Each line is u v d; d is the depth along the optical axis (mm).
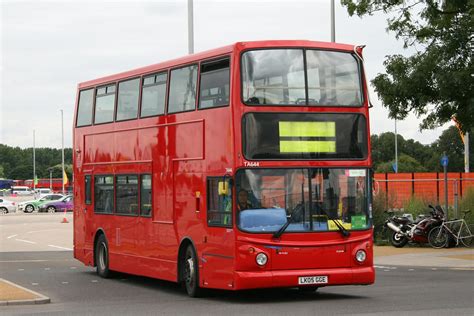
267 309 15805
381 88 30984
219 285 17312
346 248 17125
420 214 34406
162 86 20203
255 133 16875
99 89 23891
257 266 16641
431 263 26141
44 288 20953
